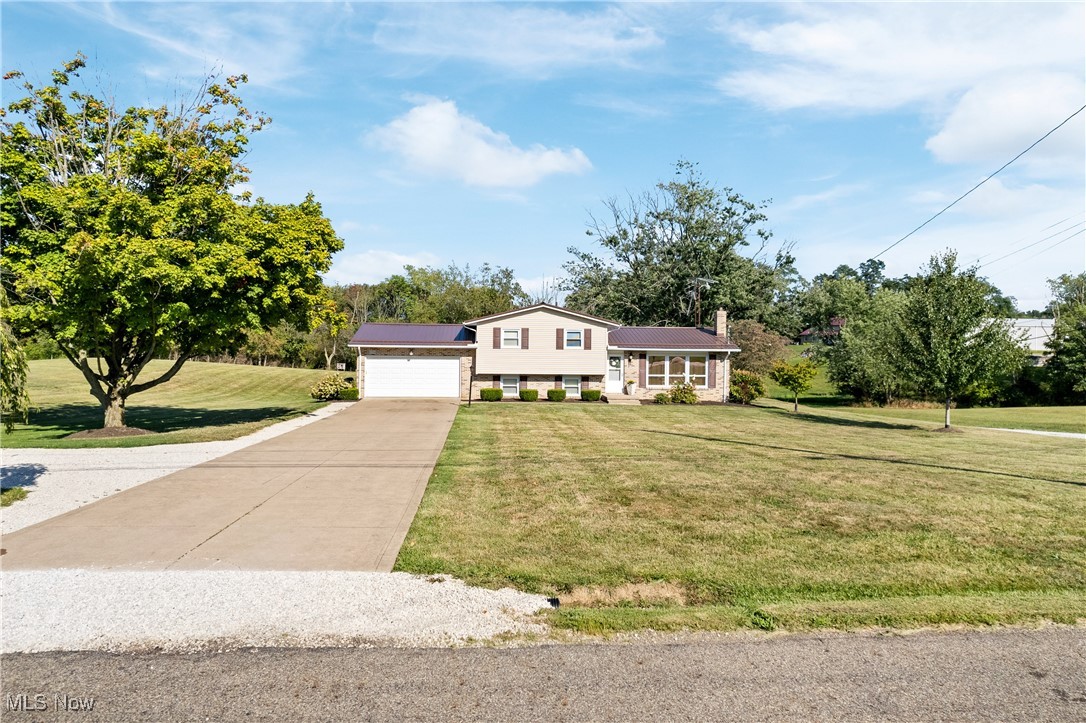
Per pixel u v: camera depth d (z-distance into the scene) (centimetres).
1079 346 3709
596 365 2966
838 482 1066
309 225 2084
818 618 497
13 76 1852
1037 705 378
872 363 3541
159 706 372
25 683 399
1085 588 585
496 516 835
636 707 373
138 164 1794
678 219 4334
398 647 452
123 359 1928
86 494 952
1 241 1722
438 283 6425
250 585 580
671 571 627
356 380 3091
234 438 1580
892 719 363
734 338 3856
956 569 636
